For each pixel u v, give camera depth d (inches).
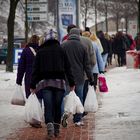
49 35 518.6
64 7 1253.7
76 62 561.9
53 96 507.5
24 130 564.1
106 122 593.9
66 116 527.2
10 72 1353.3
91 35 730.8
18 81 589.6
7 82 1132.5
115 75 1261.1
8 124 604.4
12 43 1376.7
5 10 3189.0
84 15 3248.0
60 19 1254.3
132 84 1016.2
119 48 1646.2
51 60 506.6
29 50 588.4
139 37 1652.3
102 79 658.8
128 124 575.2
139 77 1177.4
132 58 1478.8
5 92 955.3
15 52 1557.6
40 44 550.0
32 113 518.0
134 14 3336.6
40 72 507.8
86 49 568.4
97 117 632.4
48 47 511.8
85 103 572.4
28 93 584.7
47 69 503.8
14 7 1385.3
